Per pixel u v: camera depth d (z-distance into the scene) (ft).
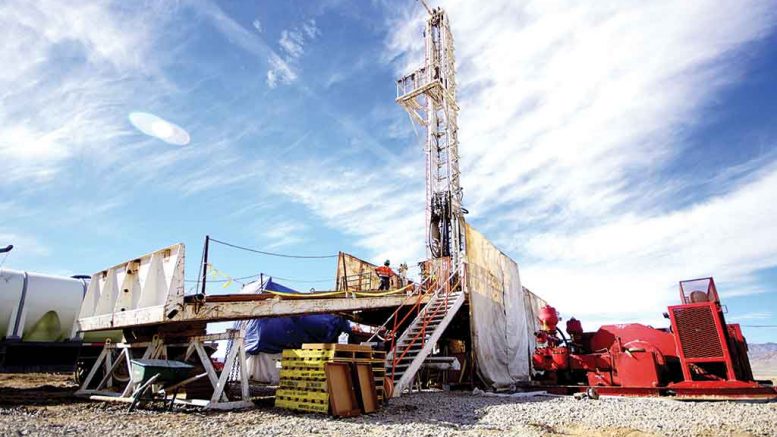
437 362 50.83
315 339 66.49
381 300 50.03
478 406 34.14
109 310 37.47
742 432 23.24
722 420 26.55
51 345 67.00
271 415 27.91
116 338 73.31
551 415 29.17
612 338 43.73
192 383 36.22
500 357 59.82
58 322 69.51
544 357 46.98
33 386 45.73
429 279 60.70
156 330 36.50
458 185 73.77
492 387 52.11
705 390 35.47
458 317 59.77
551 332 48.21
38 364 66.69
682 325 37.88
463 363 57.16
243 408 30.68
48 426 22.07
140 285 34.32
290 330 64.08
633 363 40.75
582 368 44.01
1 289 63.93
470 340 58.03
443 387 53.11
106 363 39.27
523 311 73.56
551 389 43.88
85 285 74.64
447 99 78.79
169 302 29.48
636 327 42.86
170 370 30.14
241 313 33.60
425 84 78.07
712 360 36.04
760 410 29.81
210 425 24.06
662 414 29.19
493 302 62.34
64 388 44.01
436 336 48.11
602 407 32.73
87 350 47.32
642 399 36.99
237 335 32.58
